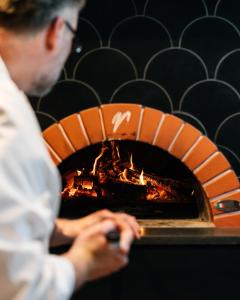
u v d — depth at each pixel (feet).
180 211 7.41
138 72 6.77
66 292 2.50
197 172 6.61
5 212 2.37
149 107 6.78
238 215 6.50
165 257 5.42
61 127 6.69
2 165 2.39
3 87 2.68
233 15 6.68
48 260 2.53
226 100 6.75
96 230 2.81
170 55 6.74
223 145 6.80
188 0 6.69
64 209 7.41
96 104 6.82
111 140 6.93
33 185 2.51
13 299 2.35
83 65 6.79
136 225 3.56
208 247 5.42
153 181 7.44
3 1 2.83
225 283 5.41
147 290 5.41
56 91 6.84
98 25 6.74
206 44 6.72
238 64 6.72
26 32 2.84
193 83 6.75
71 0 2.98
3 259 2.33
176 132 6.61
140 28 6.73
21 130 2.51
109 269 2.81
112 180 7.38
